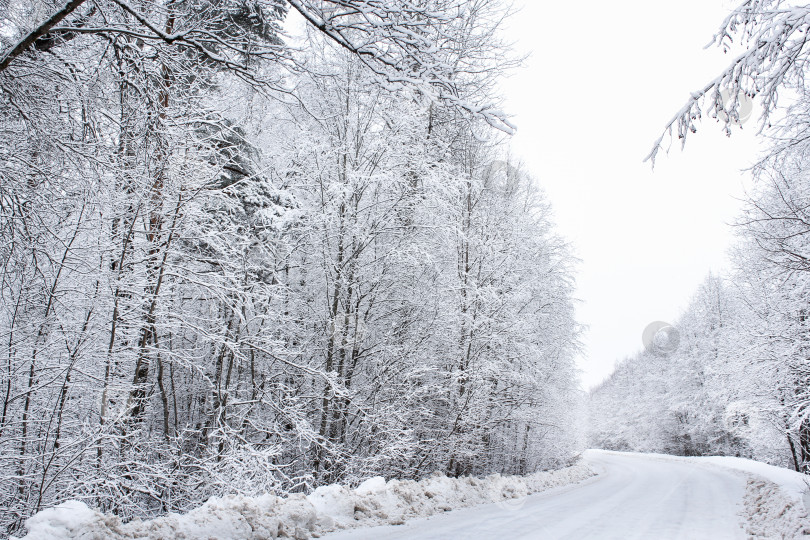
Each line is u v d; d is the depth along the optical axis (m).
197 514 4.94
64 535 4.00
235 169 9.71
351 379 10.74
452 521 7.10
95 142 5.78
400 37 3.73
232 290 8.38
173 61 4.84
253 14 4.43
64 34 4.59
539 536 6.22
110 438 6.79
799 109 7.63
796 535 7.11
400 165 10.67
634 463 31.91
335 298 10.62
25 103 4.68
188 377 11.75
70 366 6.61
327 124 10.66
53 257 6.64
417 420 11.80
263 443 9.97
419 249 10.72
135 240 8.22
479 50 7.83
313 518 5.85
